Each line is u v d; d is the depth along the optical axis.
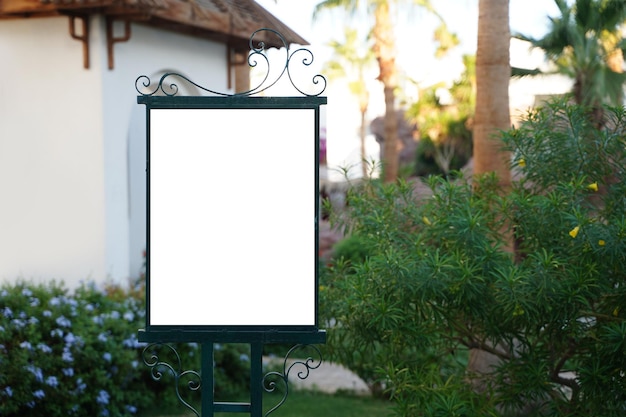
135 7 7.17
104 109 7.55
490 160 6.39
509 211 4.37
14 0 7.25
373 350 4.59
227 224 3.17
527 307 3.81
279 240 3.18
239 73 10.05
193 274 3.17
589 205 4.28
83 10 7.34
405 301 4.07
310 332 3.17
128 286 7.70
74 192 7.70
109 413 5.98
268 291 3.18
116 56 7.74
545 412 4.81
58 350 5.68
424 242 4.39
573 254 3.97
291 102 3.17
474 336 4.52
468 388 4.37
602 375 3.95
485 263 4.02
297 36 9.65
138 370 6.38
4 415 5.33
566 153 4.40
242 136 3.18
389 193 4.74
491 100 6.42
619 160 4.33
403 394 4.54
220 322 3.17
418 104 27.05
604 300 4.17
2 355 5.35
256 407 3.31
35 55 7.74
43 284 6.71
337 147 29.38
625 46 13.13
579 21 13.13
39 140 7.79
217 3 8.63
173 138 3.17
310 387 7.44
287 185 3.18
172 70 8.66
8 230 7.96
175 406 6.55
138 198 10.04
